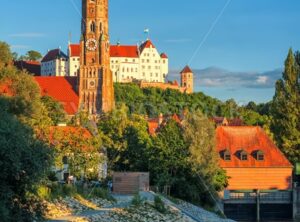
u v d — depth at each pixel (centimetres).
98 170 13512
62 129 12706
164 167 13838
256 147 15675
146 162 14812
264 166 15362
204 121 14362
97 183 12744
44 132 11931
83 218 8856
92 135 14238
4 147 6444
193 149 13950
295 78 17825
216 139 14950
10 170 6469
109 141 16288
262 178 15350
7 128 6625
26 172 6669
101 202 10881
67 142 12081
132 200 11125
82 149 12356
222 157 15400
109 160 15775
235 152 15538
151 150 14238
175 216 11019
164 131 14425
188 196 13712
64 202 9856
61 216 8931
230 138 15800
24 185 6744
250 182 15325
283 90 17862
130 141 16238
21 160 6619
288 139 17212
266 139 15862
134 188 12988
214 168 14062
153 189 13650
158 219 10400
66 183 11219
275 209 14950
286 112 17438
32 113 12262
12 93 12531
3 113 7206
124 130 16938
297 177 16712
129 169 15688
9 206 6569
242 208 14762
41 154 6912
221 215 13662
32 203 7025
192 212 12331
